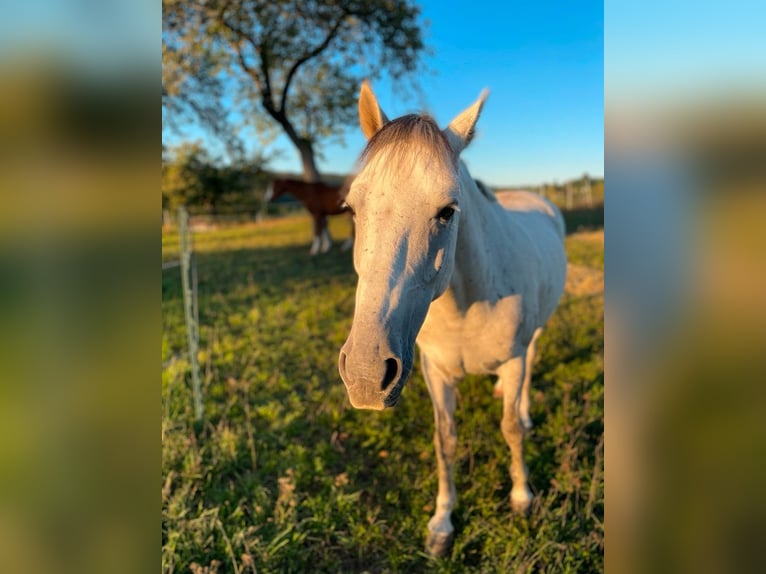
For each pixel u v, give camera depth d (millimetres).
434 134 1438
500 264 2092
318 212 10164
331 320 5539
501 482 2682
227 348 4527
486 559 2213
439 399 2318
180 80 10898
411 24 11773
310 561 2252
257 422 3299
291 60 12094
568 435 2977
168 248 10367
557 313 5250
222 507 2439
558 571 2045
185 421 3100
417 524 2424
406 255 1383
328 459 2910
